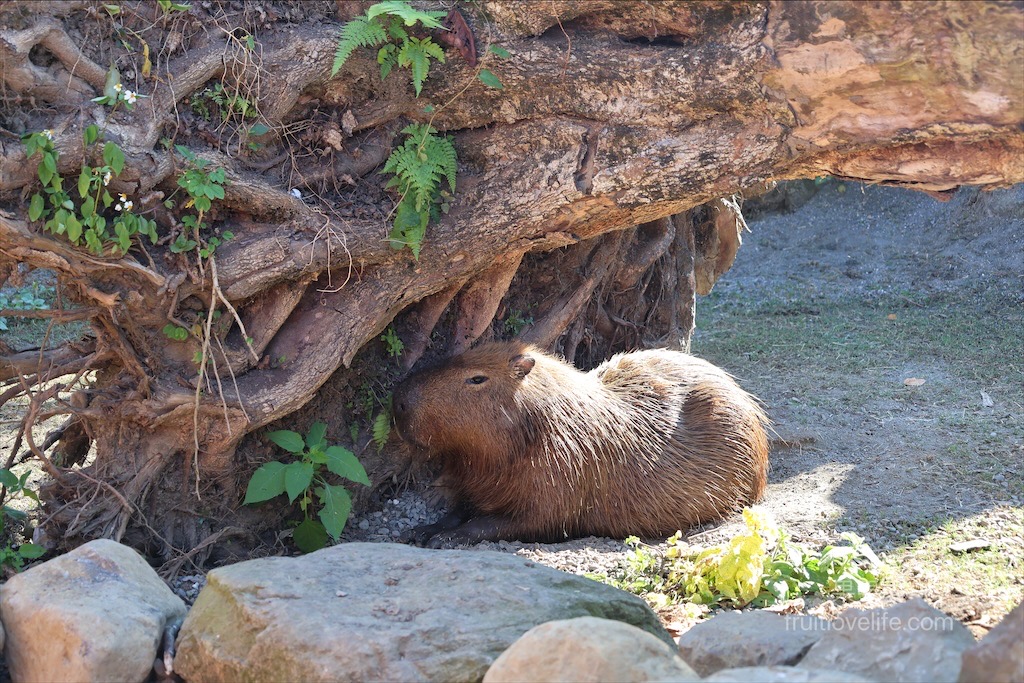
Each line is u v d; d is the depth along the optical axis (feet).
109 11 14.42
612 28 15.79
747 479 20.62
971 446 23.36
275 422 17.71
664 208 16.83
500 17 16.10
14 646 12.62
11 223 14.17
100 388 16.71
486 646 11.42
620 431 19.89
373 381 19.45
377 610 11.99
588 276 23.70
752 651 11.57
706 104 15.17
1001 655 9.58
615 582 16.76
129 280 15.37
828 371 31.35
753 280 44.75
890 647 10.71
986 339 33.63
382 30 15.56
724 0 14.37
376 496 20.13
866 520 19.25
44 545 16.16
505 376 19.08
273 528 17.97
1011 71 12.82
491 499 19.60
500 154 17.25
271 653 11.41
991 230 43.93
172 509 16.78
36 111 14.12
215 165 15.39
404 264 17.40
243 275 15.75
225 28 15.47
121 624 12.11
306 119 16.61
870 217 49.34
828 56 13.87
